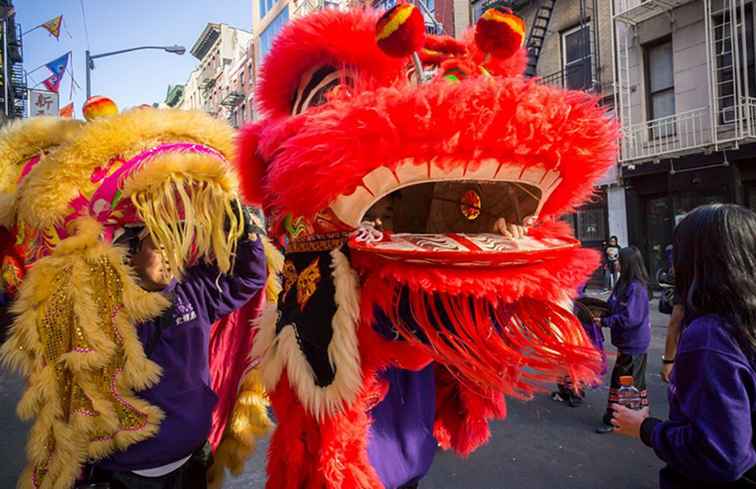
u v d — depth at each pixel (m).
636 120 11.91
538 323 1.12
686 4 10.79
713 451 1.21
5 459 3.47
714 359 1.24
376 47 1.23
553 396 4.86
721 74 10.33
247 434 1.75
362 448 1.08
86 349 1.22
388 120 0.90
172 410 1.36
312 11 1.36
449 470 3.45
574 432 4.07
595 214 13.02
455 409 1.51
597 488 3.19
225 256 1.38
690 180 10.85
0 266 1.47
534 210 1.24
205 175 1.33
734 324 1.26
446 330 1.03
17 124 1.57
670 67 11.34
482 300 1.06
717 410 1.22
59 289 1.24
